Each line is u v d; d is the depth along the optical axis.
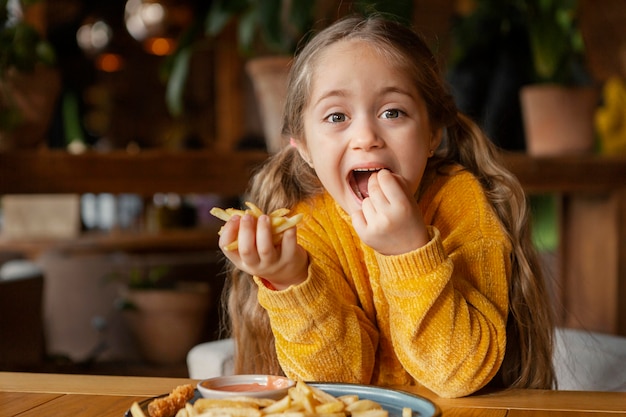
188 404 0.74
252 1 2.79
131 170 2.34
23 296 2.42
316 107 1.04
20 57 2.38
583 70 3.05
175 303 3.22
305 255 0.93
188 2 5.43
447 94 1.15
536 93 2.71
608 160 2.69
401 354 0.97
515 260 1.17
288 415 0.69
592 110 2.72
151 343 3.26
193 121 6.63
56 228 4.13
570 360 1.44
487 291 1.04
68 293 3.41
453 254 1.03
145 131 6.76
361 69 1.01
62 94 5.26
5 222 4.14
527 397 0.92
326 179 1.05
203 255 3.74
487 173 1.22
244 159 2.46
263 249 0.88
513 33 2.99
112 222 5.18
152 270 3.47
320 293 0.94
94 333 3.40
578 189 2.66
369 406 0.75
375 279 1.10
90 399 0.91
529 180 2.61
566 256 2.88
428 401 0.78
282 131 1.25
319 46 1.07
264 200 1.25
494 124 2.94
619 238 2.71
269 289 0.95
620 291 2.71
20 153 2.22
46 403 0.89
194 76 6.62
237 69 6.00
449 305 0.93
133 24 5.50
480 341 0.94
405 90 1.02
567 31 2.97
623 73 3.01
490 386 1.15
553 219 3.73
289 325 0.96
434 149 1.15
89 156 2.29
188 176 2.40
